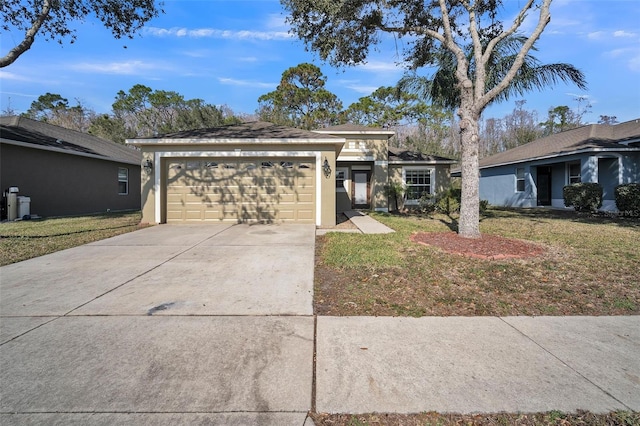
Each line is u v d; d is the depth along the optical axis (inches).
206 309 146.2
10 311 142.9
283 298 159.8
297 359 106.3
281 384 93.6
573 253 247.6
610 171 575.2
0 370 99.2
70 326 129.0
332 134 644.7
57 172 541.6
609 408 84.2
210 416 81.1
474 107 284.0
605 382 94.7
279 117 1240.8
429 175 693.9
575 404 85.7
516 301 157.4
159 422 78.9
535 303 155.0
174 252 253.3
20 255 241.6
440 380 95.6
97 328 127.4
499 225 407.2
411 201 674.2
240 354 109.2
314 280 187.3
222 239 304.3
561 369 101.1
